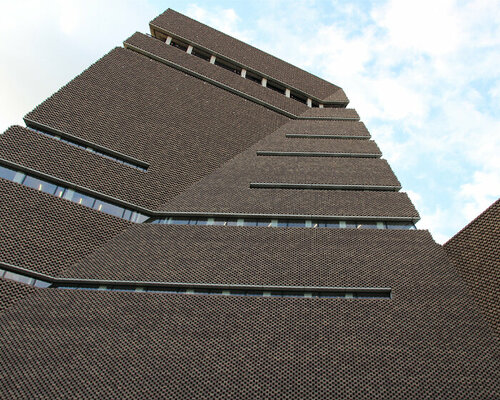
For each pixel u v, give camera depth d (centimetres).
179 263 2484
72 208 2642
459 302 2248
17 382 1819
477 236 2517
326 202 3077
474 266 2423
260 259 2525
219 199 3048
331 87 5681
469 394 1822
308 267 2475
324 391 1827
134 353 1969
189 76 4422
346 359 1956
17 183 2628
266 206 2995
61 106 3338
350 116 4853
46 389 1805
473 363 1939
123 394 1805
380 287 2361
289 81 5378
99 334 2045
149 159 3256
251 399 1792
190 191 3131
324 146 3991
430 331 2088
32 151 2850
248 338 2048
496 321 2123
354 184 3341
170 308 2195
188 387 1834
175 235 2695
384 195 3191
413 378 1880
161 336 2052
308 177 3400
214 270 2448
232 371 1898
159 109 3775
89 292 2262
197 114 3938
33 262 2330
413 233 2761
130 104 3678
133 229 2712
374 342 2034
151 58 4606
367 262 2511
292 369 1911
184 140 3572
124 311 2169
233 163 3559
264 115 4366
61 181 2798
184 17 5647
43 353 1938
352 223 2931
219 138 3772
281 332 2083
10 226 2414
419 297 2284
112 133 3328
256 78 5316
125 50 4294
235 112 4203
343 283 2383
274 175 3400
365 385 1852
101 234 2608
